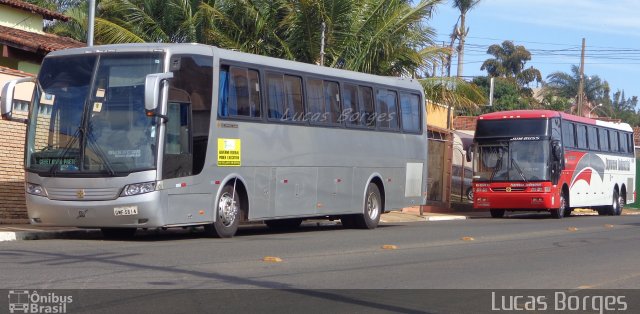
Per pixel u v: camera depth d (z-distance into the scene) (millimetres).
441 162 33312
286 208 17938
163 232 18297
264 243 15477
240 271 11430
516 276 12156
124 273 10703
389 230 20406
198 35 26109
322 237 17531
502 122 30188
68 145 14914
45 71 15461
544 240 18500
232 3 25875
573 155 31734
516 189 29594
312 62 26281
